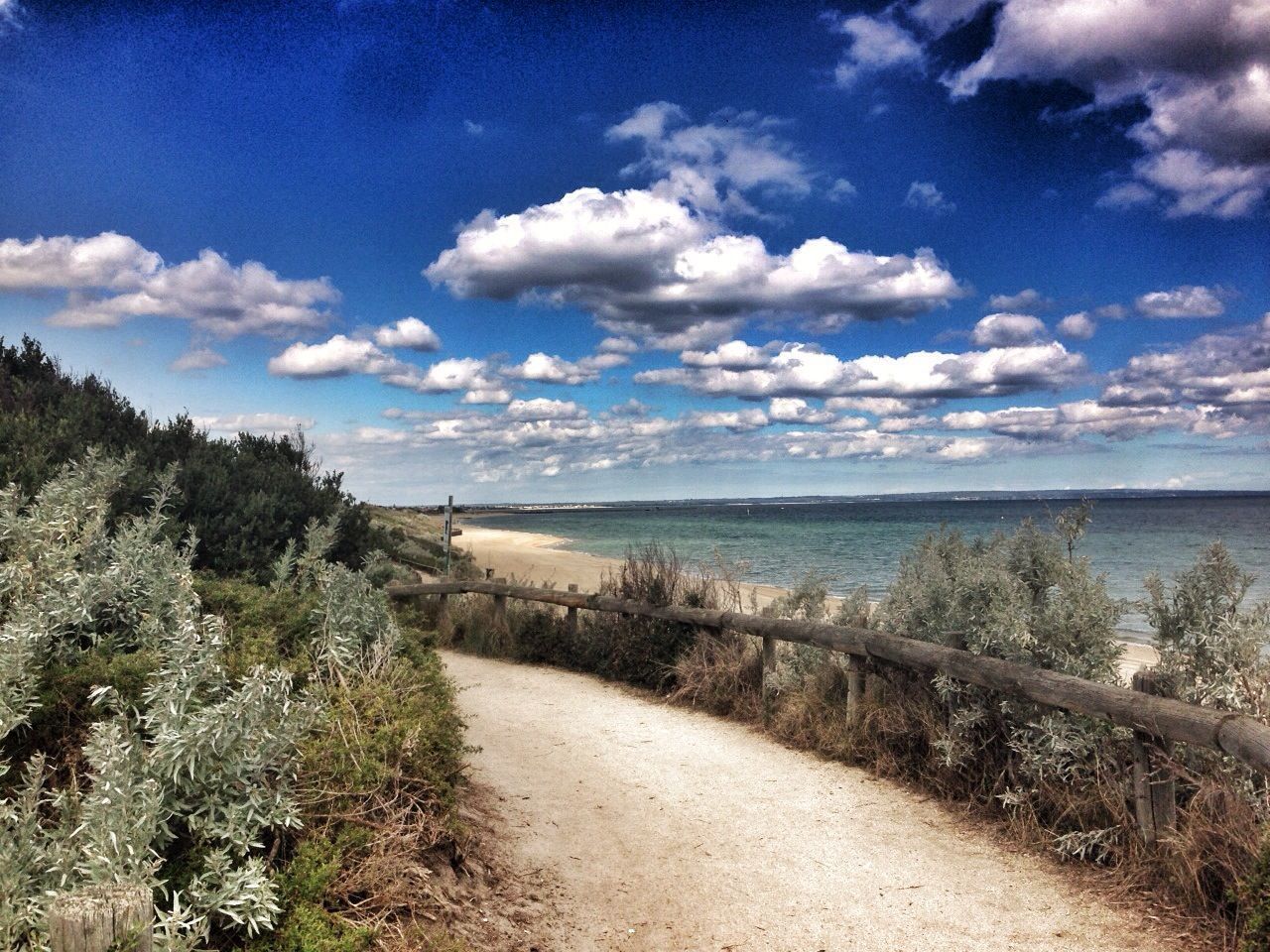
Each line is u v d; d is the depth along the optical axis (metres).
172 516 8.46
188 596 4.62
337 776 3.98
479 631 12.21
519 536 60.03
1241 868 3.87
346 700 4.59
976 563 6.75
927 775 6.00
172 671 3.56
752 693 8.23
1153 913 4.06
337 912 3.41
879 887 4.55
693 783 6.23
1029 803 5.12
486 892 4.34
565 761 6.78
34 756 3.23
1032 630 5.55
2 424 8.69
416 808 4.17
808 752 7.01
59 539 4.96
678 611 9.34
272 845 3.58
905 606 7.22
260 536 9.45
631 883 4.65
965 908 4.27
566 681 10.02
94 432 9.62
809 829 5.35
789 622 7.65
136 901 2.26
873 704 6.75
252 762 3.40
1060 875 4.57
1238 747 3.84
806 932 4.11
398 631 5.79
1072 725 5.00
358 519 11.59
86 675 3.90
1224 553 5.04
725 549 39.84
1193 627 4.99
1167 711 4.30
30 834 2.82
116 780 2.96
